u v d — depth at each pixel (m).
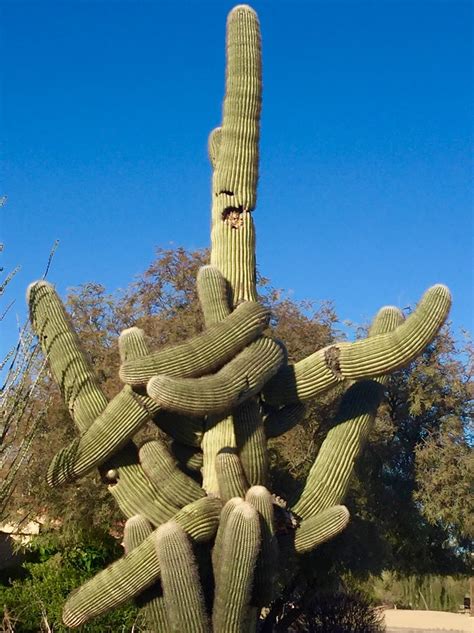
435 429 21.75
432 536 21.61
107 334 19.45
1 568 16.69
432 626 21.67
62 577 14.33
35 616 12.52
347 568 16.05
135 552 9.27
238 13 11.15
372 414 10.76
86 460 9.68
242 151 10.83
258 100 10.99
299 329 19.08
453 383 21.66
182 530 8.98
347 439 10.56
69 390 10.23
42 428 10.62
